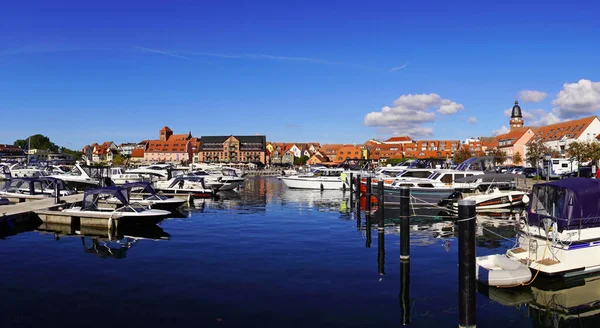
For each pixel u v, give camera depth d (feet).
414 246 62.18
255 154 546.26
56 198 102.27
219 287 42.65
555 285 44.47
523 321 35.83
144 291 41.52
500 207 98.78
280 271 48.44
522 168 208.95
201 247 61.98
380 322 34.24
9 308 37.22
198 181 157.69
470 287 31.30
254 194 164.35
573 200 46.85
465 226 31.37
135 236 71.51
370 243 64.85
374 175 152.56
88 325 33.63
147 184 102.42
